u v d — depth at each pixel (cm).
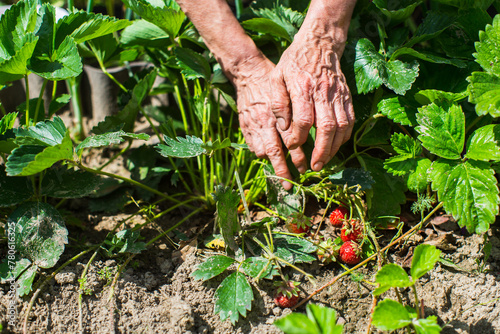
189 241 115
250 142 112
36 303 106
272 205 117
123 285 108
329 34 108
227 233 109
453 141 106
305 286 108
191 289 108
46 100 139
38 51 110
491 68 106
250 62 111
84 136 139
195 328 106
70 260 109
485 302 106
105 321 105
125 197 123
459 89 113
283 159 110
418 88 115
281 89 108
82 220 120
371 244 110
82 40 113
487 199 103
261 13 119
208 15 110
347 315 107
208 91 119
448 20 114
